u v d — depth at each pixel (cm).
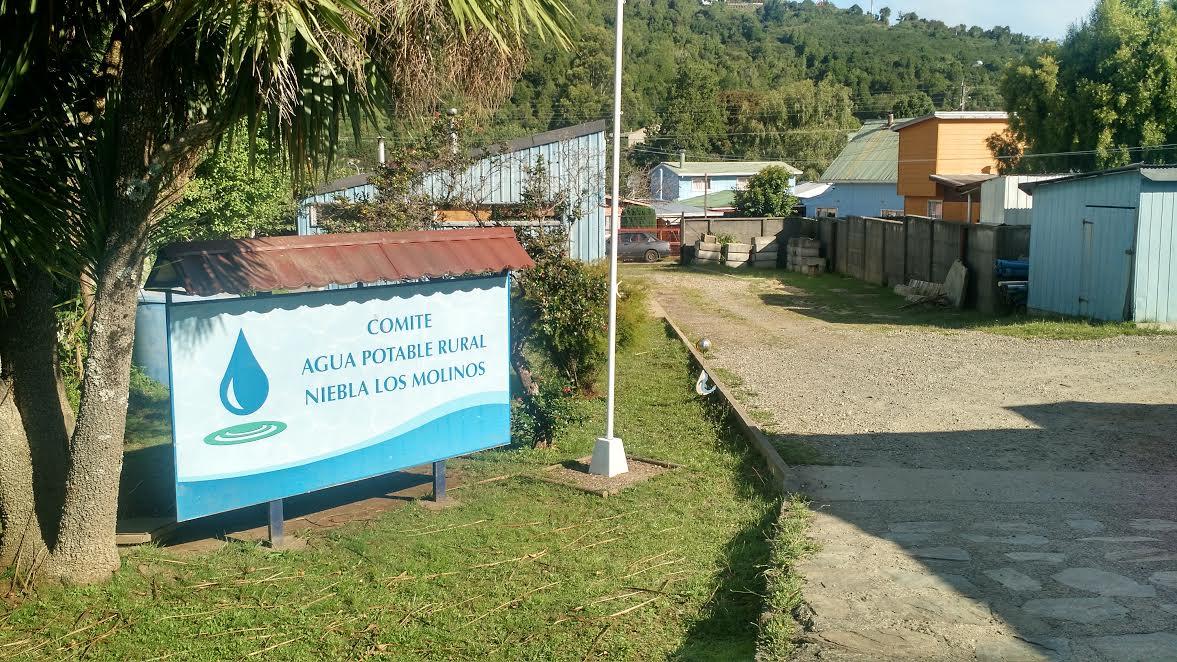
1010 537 696
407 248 817
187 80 641
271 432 745
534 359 1395
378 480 948
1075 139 3244
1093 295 1791
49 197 600
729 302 2516
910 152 4131
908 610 565
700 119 7625
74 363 1166
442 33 642
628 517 823
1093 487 834
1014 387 1299
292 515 838
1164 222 1670
